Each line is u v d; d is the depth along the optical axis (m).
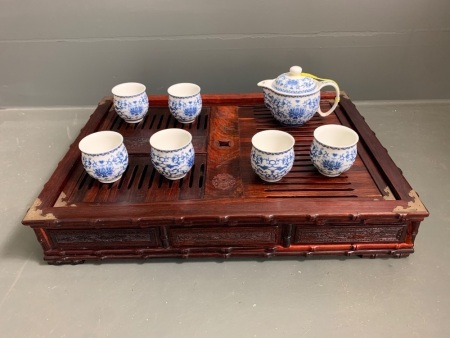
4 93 1.10
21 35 1.00
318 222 0.57
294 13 0.96
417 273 0.60
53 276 0.62
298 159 0.70
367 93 1.09
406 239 0.61
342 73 1.05
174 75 1.06
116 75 1.07
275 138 0.66
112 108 0.90
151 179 0.66
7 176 0.84
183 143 0.68
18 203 0.76
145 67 1.05
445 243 0.65
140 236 0.60
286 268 0.62
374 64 1.04
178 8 0.96
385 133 0.94
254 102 0.90
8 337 0.53
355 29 0.98
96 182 0.66
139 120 0.84
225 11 0.96
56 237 0.60
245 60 1.03
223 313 0.55
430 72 1.04
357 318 0.54
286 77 0.76
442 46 1.00
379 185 0.63
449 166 0.82
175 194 0.62
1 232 0.70
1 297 0.58
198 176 0.66
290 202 0.59
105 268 0.63
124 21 0.98
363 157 0.70
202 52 1.02
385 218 0.57
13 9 0.96
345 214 0.56
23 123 1.05
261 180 0.65
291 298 0.57
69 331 0.54
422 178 0.79
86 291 0.59
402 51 1.01
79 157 0.72
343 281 0.59
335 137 0.68
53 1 0.95
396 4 0.95
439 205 0.72
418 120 1.00
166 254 0.62
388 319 0.54
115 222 0.57
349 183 0.64
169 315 0.55
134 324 0.54
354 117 0.82
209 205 0.59
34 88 1.09
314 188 0.63
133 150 0.74
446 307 0.55
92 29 0.99
